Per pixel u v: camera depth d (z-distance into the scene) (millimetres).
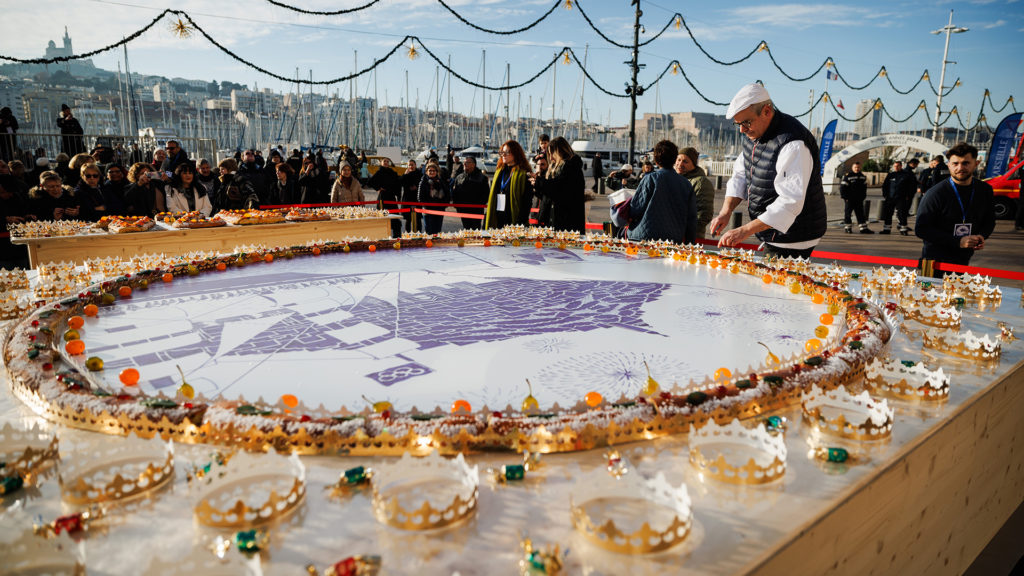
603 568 961
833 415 1527
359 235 7125
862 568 1310
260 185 9609
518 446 1370
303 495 1174
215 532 1059
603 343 2326
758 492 1188
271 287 3346
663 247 4391
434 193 9367
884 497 1319
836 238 12180
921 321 2406
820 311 2814
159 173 7527
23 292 3121
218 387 1853
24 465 1254
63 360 1956
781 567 1018
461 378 1943
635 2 15859
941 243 4090
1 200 6188
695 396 1537
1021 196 13023
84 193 6785
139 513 1119
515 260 4227
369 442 1362
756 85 3654
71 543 982
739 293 3205
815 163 3600
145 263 3717
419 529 1066
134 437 1334
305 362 2096
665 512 1125
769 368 1836
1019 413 2107
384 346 2285
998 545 2480
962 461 1715
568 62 9453
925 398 1647
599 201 20672
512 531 1070
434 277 3629
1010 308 2715
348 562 926
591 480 1176
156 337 2391
